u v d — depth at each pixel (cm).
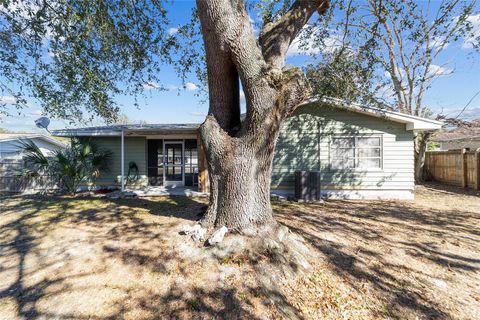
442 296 308
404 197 891
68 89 573
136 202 757
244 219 387
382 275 347
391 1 692
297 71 377
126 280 310
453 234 495
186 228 415
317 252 398
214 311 270
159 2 573
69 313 259
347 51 881
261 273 328
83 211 611
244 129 384
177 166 1173
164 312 264
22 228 483
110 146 1125
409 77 1217
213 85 398
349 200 860
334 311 283
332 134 925
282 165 938
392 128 903
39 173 1044
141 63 632
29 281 310
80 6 461
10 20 477
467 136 1662
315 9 446
